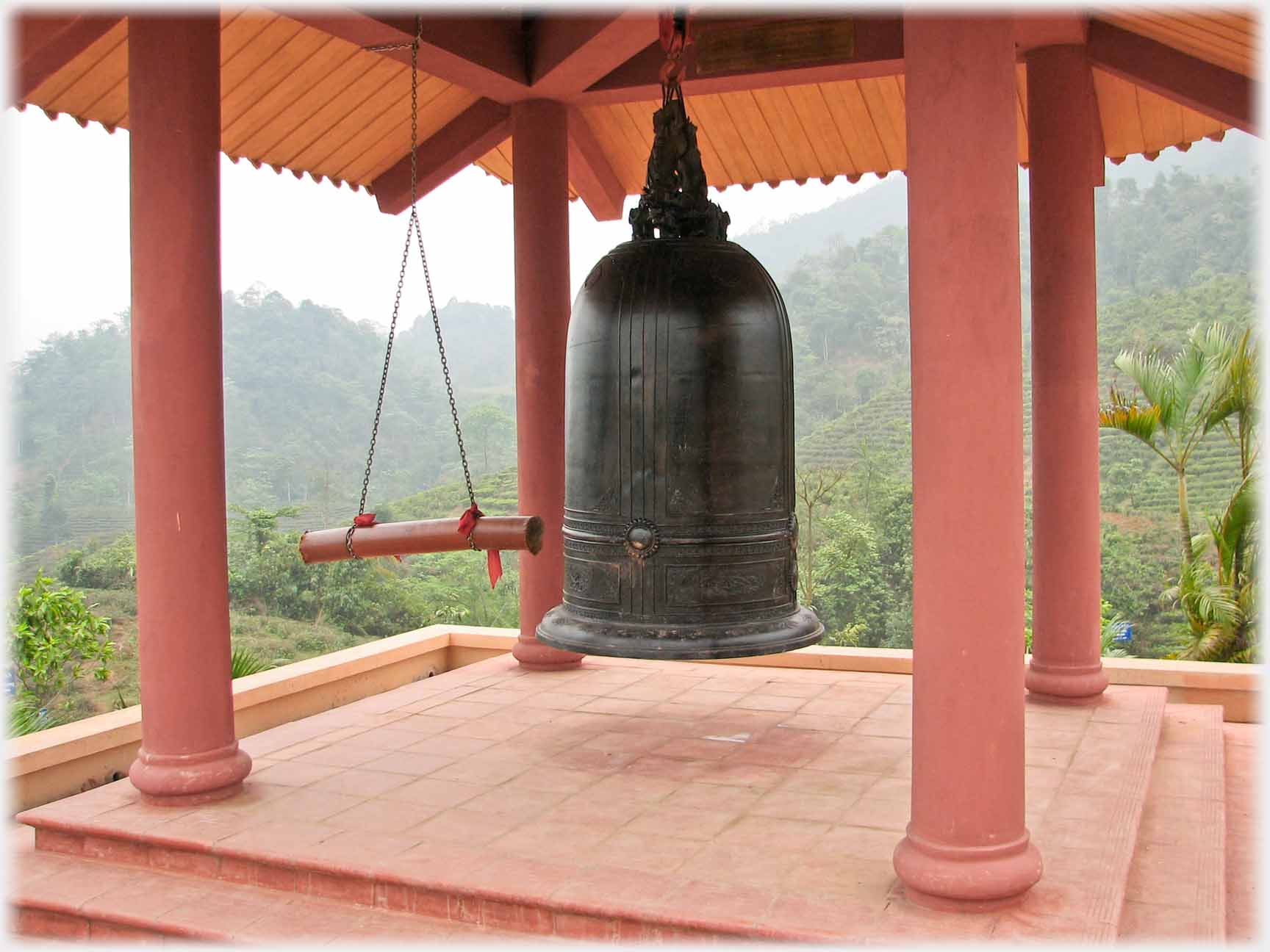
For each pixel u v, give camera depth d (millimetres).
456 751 5840
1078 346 6605
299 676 7211
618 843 4453
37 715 8391
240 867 4480
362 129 7836
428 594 18688
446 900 4105
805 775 5355
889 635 17594
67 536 22375
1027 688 6793
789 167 8672
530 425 7566
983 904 3762
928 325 3846
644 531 4648
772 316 4832
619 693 7113
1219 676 7207
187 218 5047
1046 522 6695
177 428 5059
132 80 5070
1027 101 6754
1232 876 4746
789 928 3656
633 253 4891
